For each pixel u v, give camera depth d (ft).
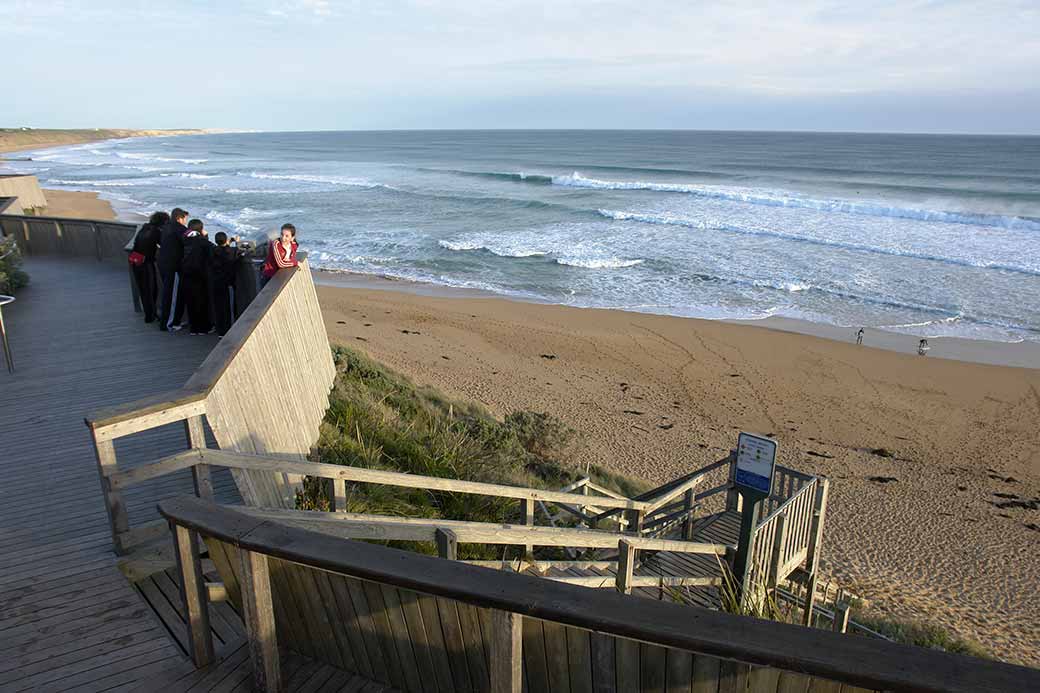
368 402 34.37
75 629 12.25
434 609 8.74
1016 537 43.60
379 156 443.73
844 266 111.96
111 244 47.21
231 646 11.64
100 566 14.17
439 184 244.01
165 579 14.06
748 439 21.21
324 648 10.44
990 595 37.32
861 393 66.80
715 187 222.69
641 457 52.39
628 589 18.54
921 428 59.93
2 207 55.98
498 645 7.64
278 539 8.99
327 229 148.46
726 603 18.76
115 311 35.09
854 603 33.37
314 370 26.37
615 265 115.24
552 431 48.55
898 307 92.12
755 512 21.45
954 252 119.24
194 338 30.37
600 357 74.74
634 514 26.30
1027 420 61.41
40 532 15.38
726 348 78.07
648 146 552.00
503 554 21.38
